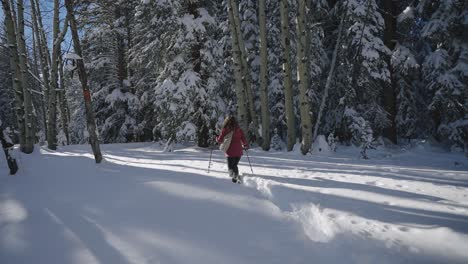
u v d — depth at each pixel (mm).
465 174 6438
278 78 14219
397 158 10648
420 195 4664
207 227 3574
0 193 5312
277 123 14625
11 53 9562
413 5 14250
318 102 14227
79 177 6406
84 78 8016
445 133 13125
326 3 13969
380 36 14125
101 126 20312
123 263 2785
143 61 14711
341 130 14227
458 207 4020
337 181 5727
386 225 3471
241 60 12281
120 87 19234
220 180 5844
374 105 13289
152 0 12641
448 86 12312
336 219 3707
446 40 12602
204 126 13680
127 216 3957
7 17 9281
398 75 14289
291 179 5938
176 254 2932
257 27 14719
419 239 3082
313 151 10898
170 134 13305
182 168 7461
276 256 2867
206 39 13406
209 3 13875
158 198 4672
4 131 6703
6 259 2943
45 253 3037
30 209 4348
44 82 15469
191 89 12523
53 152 11594
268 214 3992
